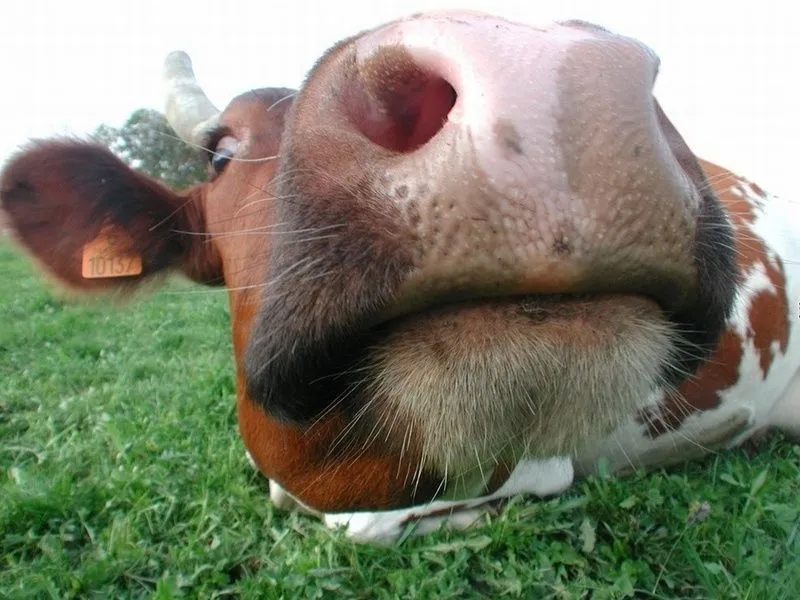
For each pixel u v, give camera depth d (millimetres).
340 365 321
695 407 749
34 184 582
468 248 264
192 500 682
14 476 747
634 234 269
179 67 718
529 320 276
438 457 330
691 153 337
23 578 554
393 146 291
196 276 645
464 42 261
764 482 622
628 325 289
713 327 348
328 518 620
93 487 699
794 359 858
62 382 1181
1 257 3355
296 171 311
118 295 638
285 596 515
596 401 295
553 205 258
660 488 647
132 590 554
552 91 258
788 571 503
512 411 295
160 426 875
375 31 292
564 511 594
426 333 288
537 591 515
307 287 300
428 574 534
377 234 280
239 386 582
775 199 964
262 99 551
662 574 524
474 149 257
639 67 273
